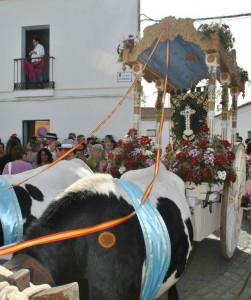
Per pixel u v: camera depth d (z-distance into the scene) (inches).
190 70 260.8
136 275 90.0
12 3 498.0
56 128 488.4
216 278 188.9
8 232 120.6
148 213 103.2
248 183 162.6
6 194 128.9
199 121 236.4
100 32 470.3
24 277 56.8
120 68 465.7
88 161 276.7
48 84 491.8
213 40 191.9
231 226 197.6
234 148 200.1
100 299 82.5
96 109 475.2
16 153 196.1
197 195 173.9
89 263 82.2
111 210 90.3
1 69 506.3
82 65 477.7
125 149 193.2
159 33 200.4
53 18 485.1
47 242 76.1
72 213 83.0
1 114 506.6
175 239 113.8
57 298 53.4
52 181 146.5
